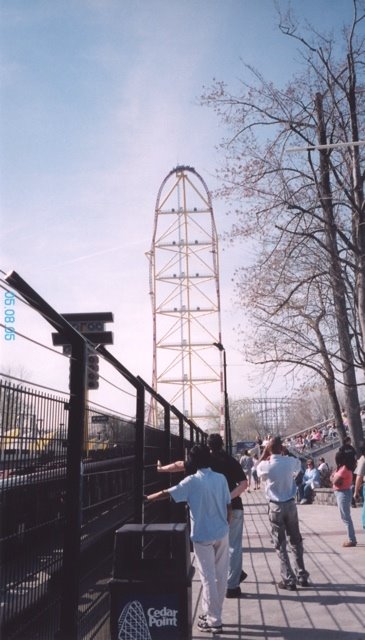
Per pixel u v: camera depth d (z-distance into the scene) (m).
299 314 24.53
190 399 84.00
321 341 25.52
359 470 11.43
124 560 4.94
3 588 2.99
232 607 7.09
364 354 21.36
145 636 4.79
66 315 11.32
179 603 4.82
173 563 4.96
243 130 22.12
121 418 6.02
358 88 22.05
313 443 42.00
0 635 2.93
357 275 21.06
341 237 20.58
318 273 22.17
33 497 3.42
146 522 7.36
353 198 21.28
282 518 8.10
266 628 6.18
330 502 23.34
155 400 8.39
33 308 3.75
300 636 5.86
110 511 5.41
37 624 3.46
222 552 6.30
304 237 21.53
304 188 22.08
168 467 7.17
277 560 10.30
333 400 27.16
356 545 11.62
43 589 3.57
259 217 21.80
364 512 11.61
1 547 2.96
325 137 21.81
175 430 13.66
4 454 2.98
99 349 4.79
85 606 4.50
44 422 3.61
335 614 6.61
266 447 8.40
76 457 4.09
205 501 6.24
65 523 4.00
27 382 3.20
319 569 9.28
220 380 83.50
